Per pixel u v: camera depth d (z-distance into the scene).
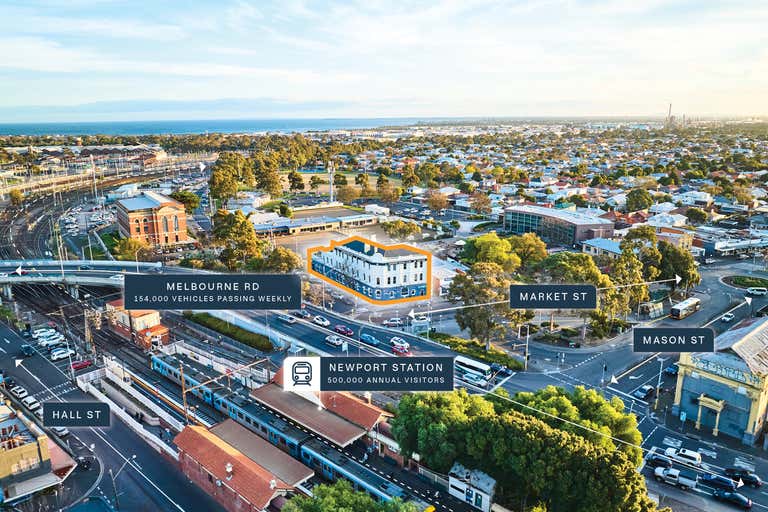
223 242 177.75
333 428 82.56
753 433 81.75
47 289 159.38
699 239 192.00
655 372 104.38
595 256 167.00
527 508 66.38
